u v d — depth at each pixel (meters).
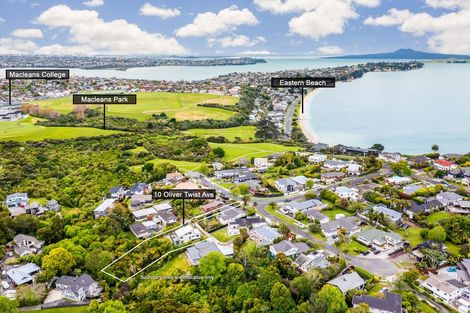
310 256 115.12
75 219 139.75
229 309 95.31
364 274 107.62
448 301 98.25
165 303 92.94
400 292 99.75
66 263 111.56
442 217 141.75
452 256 116.06
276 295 93.31
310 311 91.25
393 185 172.88
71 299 102.94
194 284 102.81
